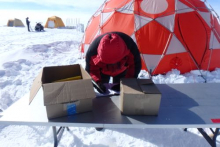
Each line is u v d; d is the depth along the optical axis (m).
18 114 1.70
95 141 2.50
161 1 4.87
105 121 1.63
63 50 8.63
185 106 1.86
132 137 2.57
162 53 4.59
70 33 17.62
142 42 4.68
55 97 1.53
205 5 5.53
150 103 1.64
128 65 2.38
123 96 1.62
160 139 2.53
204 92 2.14
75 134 2.65
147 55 4.70
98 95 2.12
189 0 5.12
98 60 2.12
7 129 2.73
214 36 4.96
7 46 8.84
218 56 5.00
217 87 2.27
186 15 4.75
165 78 4.43
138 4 4.94
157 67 4.66
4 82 4.39
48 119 1.64
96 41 2.20
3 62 5.84
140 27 4.71
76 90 1.59
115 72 2.33
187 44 4.61
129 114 1.72
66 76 2.07
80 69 2.07
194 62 4.71
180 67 4.70
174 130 2.70
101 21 5.29
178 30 4.61
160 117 1.69
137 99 1.63
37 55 7.07
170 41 4.58
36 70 5.52
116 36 1.95
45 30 21.05
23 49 7.34
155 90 1.66
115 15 5.05
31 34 15.64
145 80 1.88
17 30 19.61
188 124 1.57
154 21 4.68
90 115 1.72
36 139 2.54
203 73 4.66
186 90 2.19
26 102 1.93
